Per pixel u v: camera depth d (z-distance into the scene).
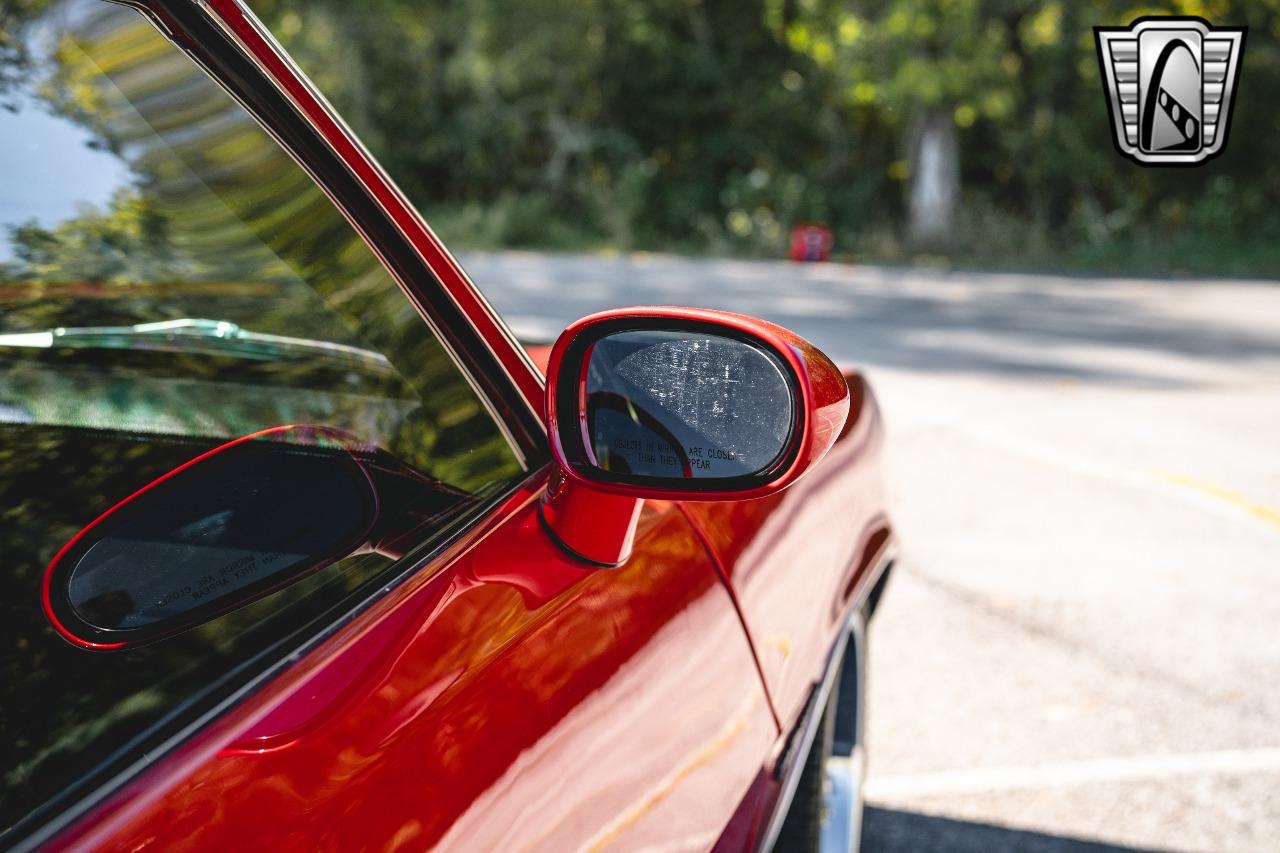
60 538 1.13
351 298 1.33
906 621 4.50
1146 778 3.36
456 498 1.29
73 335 1.31
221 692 1.00
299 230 1.28
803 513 2.06
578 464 1.25
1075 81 24.98
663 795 1.39
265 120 1.15
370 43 27.05
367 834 0.96
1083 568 5.11
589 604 1.33
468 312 1.33
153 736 0.96
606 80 27.53
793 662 1.91
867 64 22.23
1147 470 6.73
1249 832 3.09
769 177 27.05
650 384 1.24
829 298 15.38
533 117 27.84
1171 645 4.30
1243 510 5.99
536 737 1.16
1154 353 10.92
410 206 1.27
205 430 1.28
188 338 1.34
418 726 1.04
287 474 1.20
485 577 1.22
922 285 17.45
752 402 1.22
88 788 0.90
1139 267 21.55
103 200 1.26
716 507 1.75
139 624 1.06
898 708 3.78
